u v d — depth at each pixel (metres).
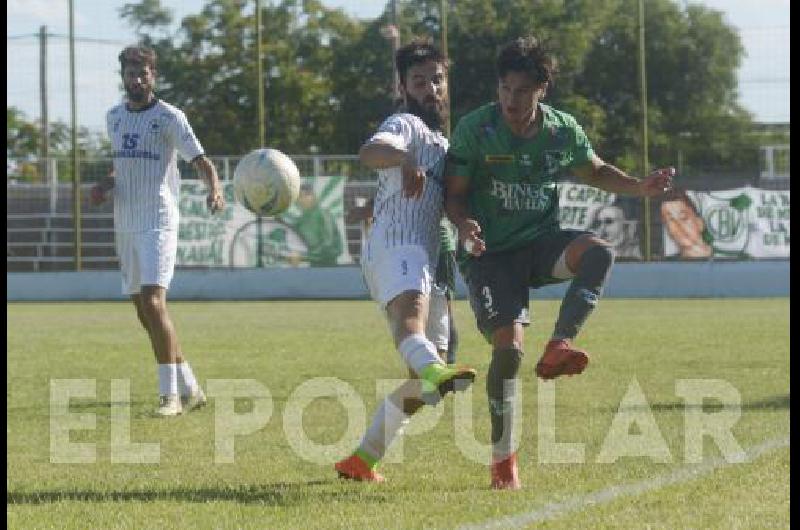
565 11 106.19
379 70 102.56
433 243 17.73
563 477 18.23
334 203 82.19
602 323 53.31
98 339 47.22
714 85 114.44
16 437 22.92
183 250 82.38
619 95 109.44
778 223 81.12
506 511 15.75
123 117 27.45
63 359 38.97
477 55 98.81
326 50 103.75
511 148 17.38
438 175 17.61
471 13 99.44
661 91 113.00
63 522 15.52
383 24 90.31
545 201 17.81
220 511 16.05
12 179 108.19
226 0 103.81
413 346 16.42
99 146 93.38
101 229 87.69
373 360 37.50
